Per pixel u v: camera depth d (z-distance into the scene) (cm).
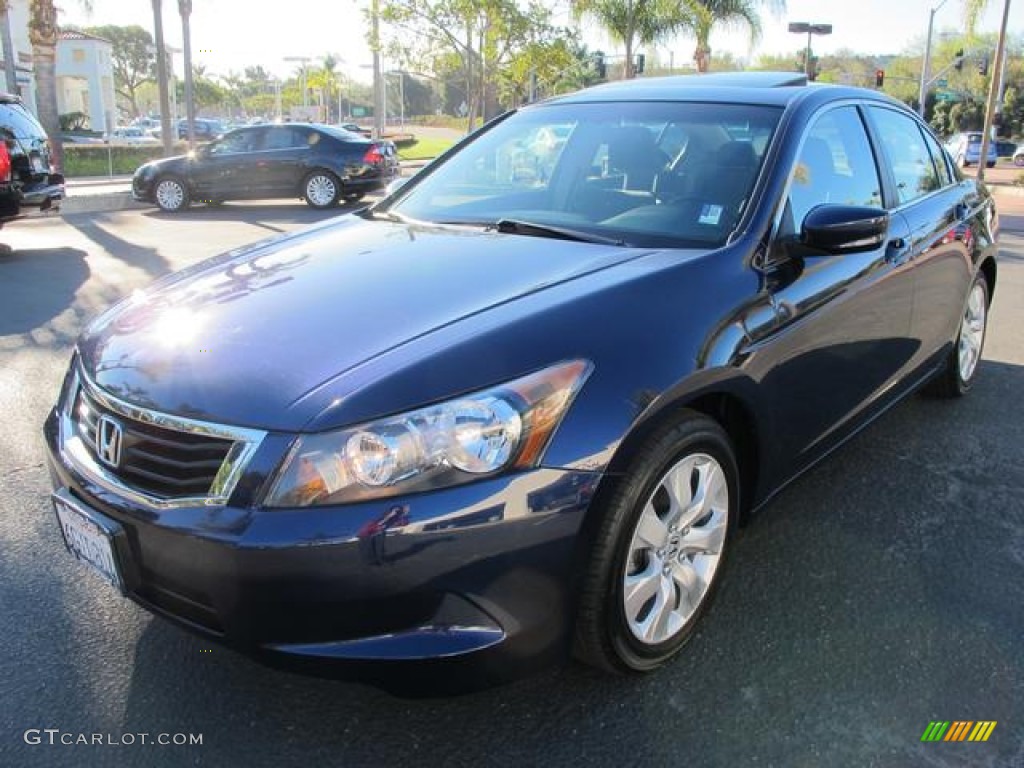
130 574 222
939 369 459
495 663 212
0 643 271
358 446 201
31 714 241
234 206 1617
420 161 2934
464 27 1898
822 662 263
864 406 359
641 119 352
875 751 229
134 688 252
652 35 2108
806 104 338
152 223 1314
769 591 300
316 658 205
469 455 204
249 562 200
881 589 302
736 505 276
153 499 216
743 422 279
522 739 232
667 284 256
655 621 248
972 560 323
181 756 227
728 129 328
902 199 394
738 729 237
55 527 343
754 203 295
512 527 207
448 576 204
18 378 519
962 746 231
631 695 248
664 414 234
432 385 208
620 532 226
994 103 2453
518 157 367
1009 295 801
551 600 216
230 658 265
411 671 206
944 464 408
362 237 324
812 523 349
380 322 237
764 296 276
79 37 5150
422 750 229
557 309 235
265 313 250
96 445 235
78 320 657
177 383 224
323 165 1538
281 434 204
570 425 216
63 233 1169
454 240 307
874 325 347
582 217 323
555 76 2047
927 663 264
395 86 8262
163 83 2038
